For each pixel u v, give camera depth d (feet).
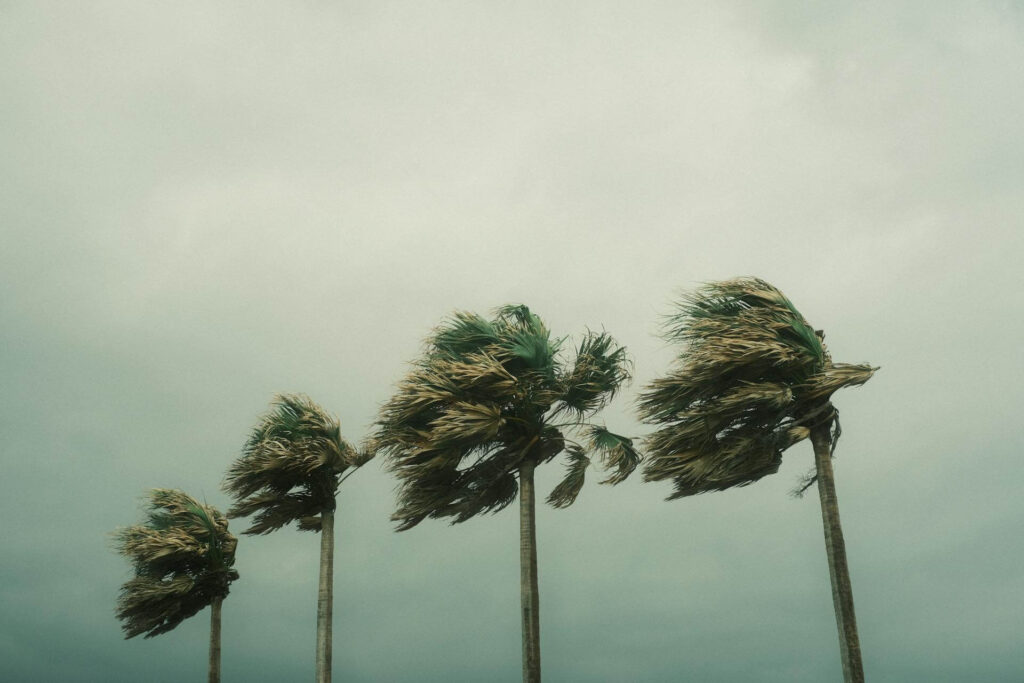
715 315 42.50
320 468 59.00
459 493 51.08
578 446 50.14
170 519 68.18
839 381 40.14
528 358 48.93
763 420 41.50
